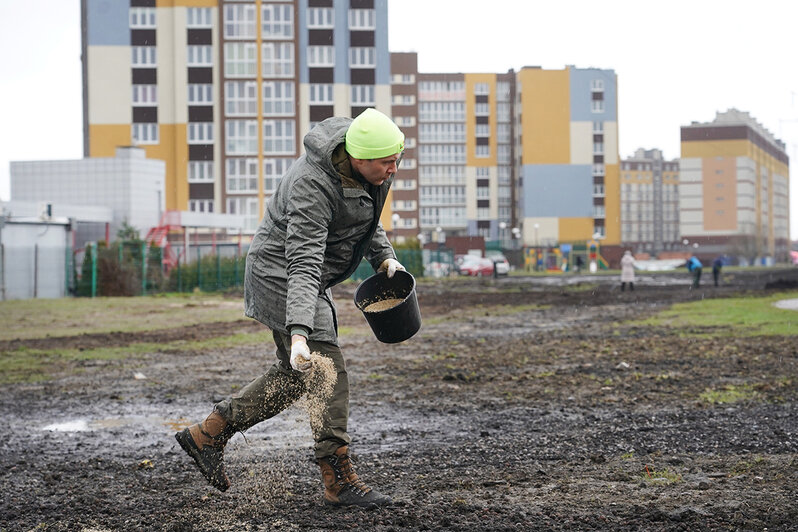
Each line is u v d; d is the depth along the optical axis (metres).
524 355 11.75
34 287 32.78
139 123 81.81
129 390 9.06
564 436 5.96
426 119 123.25
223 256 41.56
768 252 144.00
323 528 3.72
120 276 34.00
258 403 4.02
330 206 3.83
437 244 93.56
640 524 3.67
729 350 11.45
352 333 16.56
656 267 103.69
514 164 123.25
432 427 6.50
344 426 4.09
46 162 48.91
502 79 123.56
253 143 81.25
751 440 5.61
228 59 80.88
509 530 3.61
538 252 96.50
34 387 9.41
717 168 143.88
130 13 81.44
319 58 81.31
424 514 3.88
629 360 10.71
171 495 4.46
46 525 3.94
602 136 115.94
